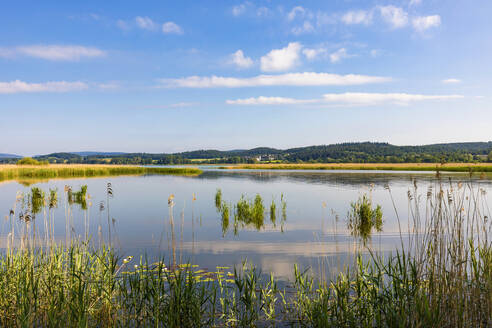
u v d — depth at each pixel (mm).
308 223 14156
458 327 4629
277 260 8750
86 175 50906
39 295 5473
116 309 5145
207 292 6309
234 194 25391
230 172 69562
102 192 26031
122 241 10859
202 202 20797
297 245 10414
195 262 8539
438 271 5297
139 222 14305
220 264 8375
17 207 17938
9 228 12617
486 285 5273
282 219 15102
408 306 4883
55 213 16438
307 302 5738
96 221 14453
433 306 4758
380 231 12438
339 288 5770
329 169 85125
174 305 5137
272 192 26703
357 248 9836
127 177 47000
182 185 33625
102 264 6246
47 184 32531
